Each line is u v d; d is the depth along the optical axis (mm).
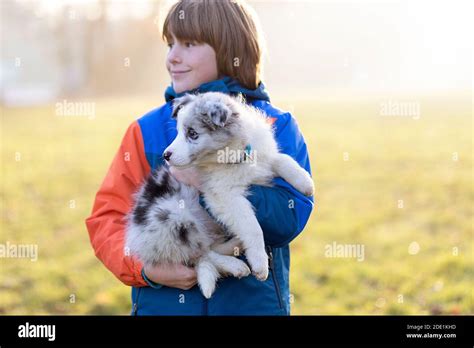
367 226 8602
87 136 18000
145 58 38656
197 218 3561
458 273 6738
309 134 16250
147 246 3455
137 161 3586
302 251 7703
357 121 18047
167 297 3271
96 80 39844
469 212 9000
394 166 12242
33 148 16234
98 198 3533
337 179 11453
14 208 10289
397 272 6836
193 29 3512
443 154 13078
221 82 3629
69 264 7566
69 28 42281
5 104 30781
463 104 20500
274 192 3336
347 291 6438
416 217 8914
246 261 3475
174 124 3668
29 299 6477
